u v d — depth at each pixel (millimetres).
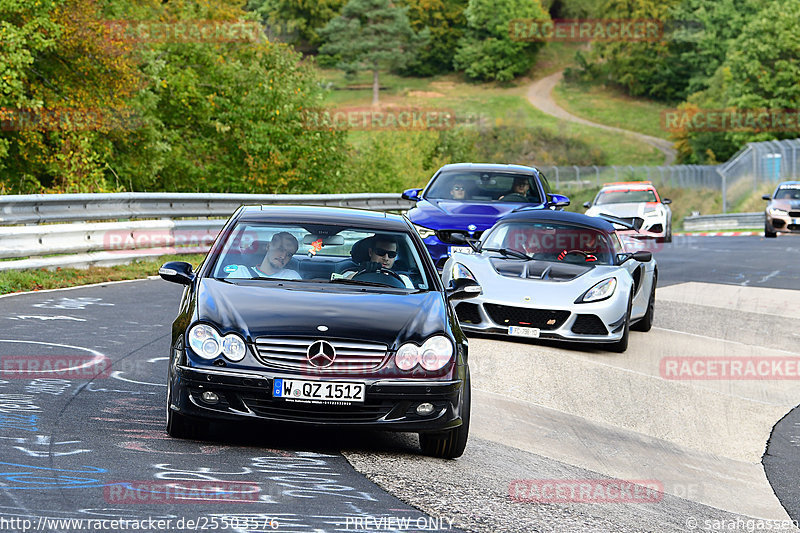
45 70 72875
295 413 15414
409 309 16719
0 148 67875
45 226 38031
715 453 21906
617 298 29250
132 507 11930
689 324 36625
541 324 28672
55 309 30359
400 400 15641
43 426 16047
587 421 22797
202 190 92688
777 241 82625
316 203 62375
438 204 39781
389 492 14164
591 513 14953
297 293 16812
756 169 169625
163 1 101938
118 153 81125
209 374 15328
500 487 15695
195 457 14891
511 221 32656
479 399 23156
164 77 89938
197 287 16938
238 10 105500
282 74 97625
